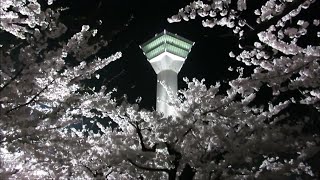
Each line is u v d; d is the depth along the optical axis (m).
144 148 8.33
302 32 7.37
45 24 7.89
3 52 7.70
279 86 7.80
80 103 8.36
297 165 7.62
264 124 8.41
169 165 8.03
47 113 7.80
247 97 8.94
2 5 7.68
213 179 8.27
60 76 8.12
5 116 7.45
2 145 7.50
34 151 7.98
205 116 8.64
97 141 8.95
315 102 7.74
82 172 9.16
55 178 9.22
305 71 7.43
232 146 7.98
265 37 7.54
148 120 8.37
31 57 7.38
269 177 7.63
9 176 8.65
